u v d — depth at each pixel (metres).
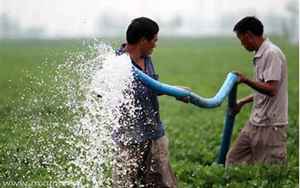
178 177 9.70
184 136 13.73
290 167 10.02
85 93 7.93
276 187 9.22
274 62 9.24
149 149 7.48
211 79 33.16
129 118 7.38
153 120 7.43
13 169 9.18
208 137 13.49
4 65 39.56
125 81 7.25
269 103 9.53
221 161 10.42
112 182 7.50
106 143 7.49
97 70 7.78
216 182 9.55
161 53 60.88
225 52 61.31
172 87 7.47
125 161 7.45
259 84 9.18
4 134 10.01
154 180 7.54
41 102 9.56
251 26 9.35
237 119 16.25
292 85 27.30
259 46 9.45
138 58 7.49
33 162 9.28
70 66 8.15
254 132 9.71
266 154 9.69
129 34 7.40
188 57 54.31
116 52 7.61
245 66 41.94
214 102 8.09
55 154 9.16
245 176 9.57
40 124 9.59
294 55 49.28
